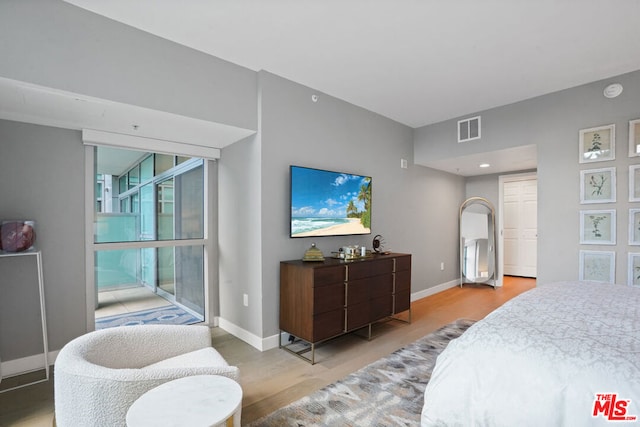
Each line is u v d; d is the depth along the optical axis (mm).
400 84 3367
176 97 2574
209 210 3693
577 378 1210
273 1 2098
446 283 5594
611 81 3213
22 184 2574
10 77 1933
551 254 3562
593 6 2139
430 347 3074
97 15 2232
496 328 1559
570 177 3451
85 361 1503
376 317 3387
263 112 3043
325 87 3438
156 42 2484
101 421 1390
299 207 3238
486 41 2566
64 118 2580
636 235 3068
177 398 1333
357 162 3941
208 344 2117
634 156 3080
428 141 4688
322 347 3123
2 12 1920
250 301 3186
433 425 1443
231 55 2787
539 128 3662
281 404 2156
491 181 5840
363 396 2232
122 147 3078
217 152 3650
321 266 2875
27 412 2100
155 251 3422
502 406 1300
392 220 4461
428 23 2332
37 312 2641
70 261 2793
